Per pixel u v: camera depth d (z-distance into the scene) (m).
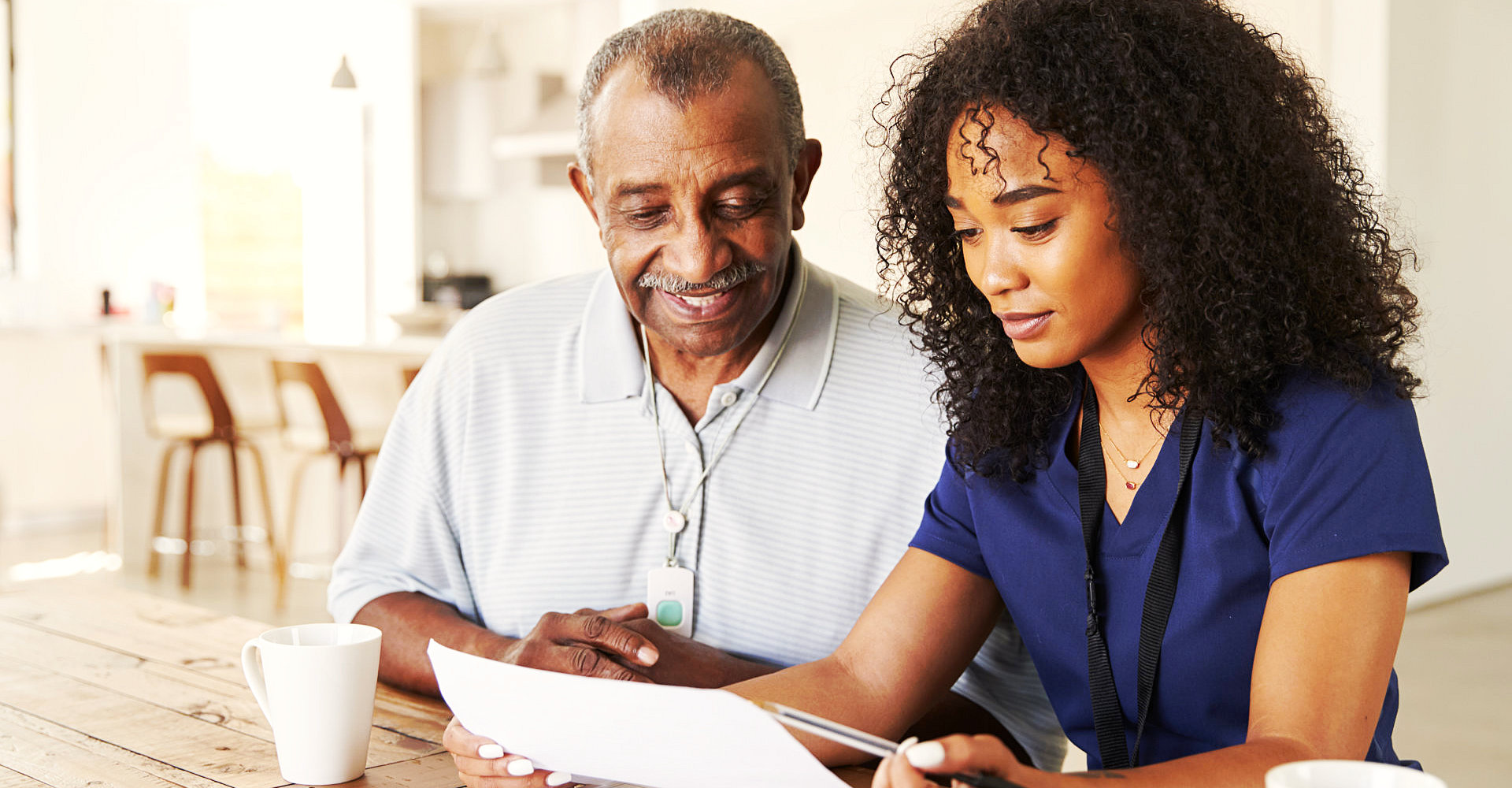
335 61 8.24
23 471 6.88
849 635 1.19
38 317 6.98
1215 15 0.99
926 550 1.19
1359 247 1.03
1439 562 0.94
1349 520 0.94
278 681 1.04
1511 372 5.42
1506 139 5.29
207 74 8.05
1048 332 0.99
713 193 1.22
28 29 7.08
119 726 1.19
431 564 1.50
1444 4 4.95
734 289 1.27
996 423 1.13
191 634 1.54
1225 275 0.96
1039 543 1.12
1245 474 1.01
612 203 1.25
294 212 8.37
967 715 1.34
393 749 1.15
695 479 1.40
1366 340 1.00
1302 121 1.02
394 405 5.30
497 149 7.46
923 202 1.09
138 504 5.83
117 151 7.42
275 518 5.89
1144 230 0.95
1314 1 4.85
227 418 5.29
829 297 1.45
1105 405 1.09
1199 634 1.03
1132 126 0.93
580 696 0.91
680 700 0.86
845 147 6.94
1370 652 0.91
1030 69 0.94
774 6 6.79
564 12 8.23
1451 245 5.08
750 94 1.22
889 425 1.40
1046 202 0.95
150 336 5.71
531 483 1.46
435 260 8.34
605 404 1.43
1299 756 0.85
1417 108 4.86
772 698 1.12
